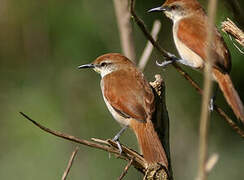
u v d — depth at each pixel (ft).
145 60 34.04
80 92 50.93
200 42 32.27
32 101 50.98
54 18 49.90
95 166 48.67
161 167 25.71
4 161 48.80
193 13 33.94
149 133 28.02
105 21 48.80
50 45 50.72
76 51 49.78
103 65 33.47
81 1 49.26
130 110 29.27
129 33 36.09
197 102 50.47
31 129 49.52
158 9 34.99
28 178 48.47
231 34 26.37
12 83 52.03
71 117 50.31
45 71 51.62
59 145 48.98
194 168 50.42
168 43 49.49
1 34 51.52
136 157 26.43
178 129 50.83
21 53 51.93
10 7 51.08
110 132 50.21
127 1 36.01
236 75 44.34
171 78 50.72
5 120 50.26
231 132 49.60
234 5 26.27
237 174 48.96
